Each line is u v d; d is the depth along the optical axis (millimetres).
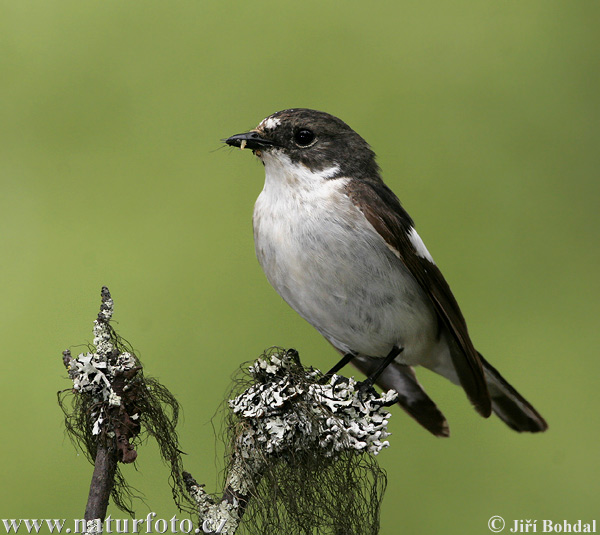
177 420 5246
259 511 5281
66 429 5129
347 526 5441
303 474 5402
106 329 5074
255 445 5375
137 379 5070
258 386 5613
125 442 4855
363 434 5520
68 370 5051
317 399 5539
